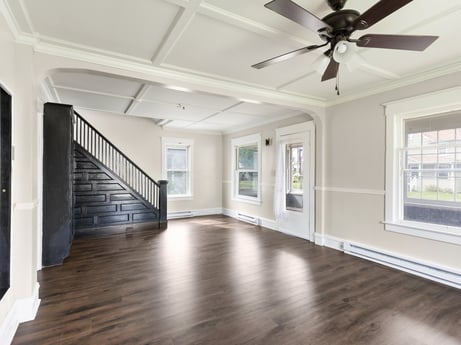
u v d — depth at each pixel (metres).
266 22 2.01
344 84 3.39
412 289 2.71
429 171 3.06
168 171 6.95
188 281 2.90
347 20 1.66
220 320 2.13
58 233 3.42
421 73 2.99
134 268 3.29
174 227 5.73
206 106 4.49
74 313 2.23
